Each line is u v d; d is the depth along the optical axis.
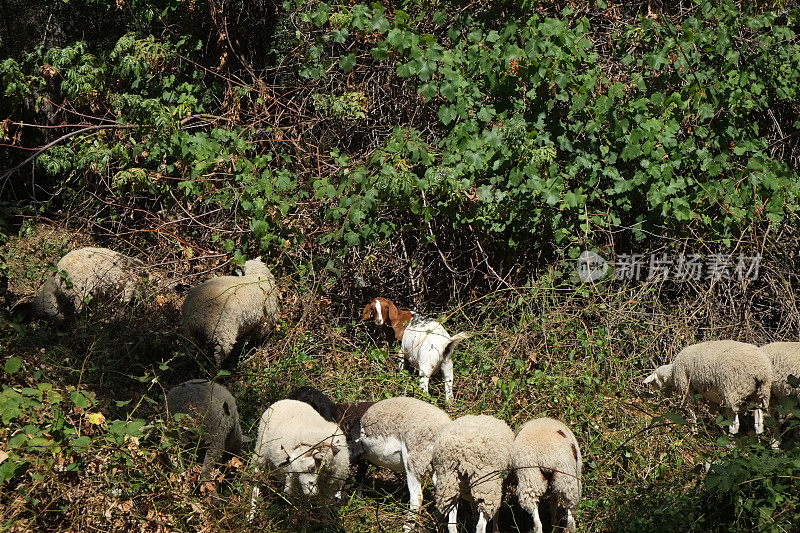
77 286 10.52
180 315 10.44
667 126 10.25
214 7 13.56
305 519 6.24
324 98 12.24
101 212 14.59
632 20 11.74
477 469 6.30
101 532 5.63
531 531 6.82
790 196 10.34
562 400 8.38
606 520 6.55
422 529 6.63
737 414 8.12
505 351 9.49
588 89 10.19
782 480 5.71
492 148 10.16
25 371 7.29
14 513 5.38
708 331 9.98
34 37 16.98
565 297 10.30
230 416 7.04
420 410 7.00
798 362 8.02
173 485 6.14
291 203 10.62
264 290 10.06
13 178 16.83
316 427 6.55
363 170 10.19
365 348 10.60
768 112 11.97
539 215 10.32
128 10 15.64
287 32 14.12
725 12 10.71
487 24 11.29
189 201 12.58
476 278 11.34
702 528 5.83
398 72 10.41
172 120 12.08
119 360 9.00
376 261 11.46
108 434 6.02
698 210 10.38
